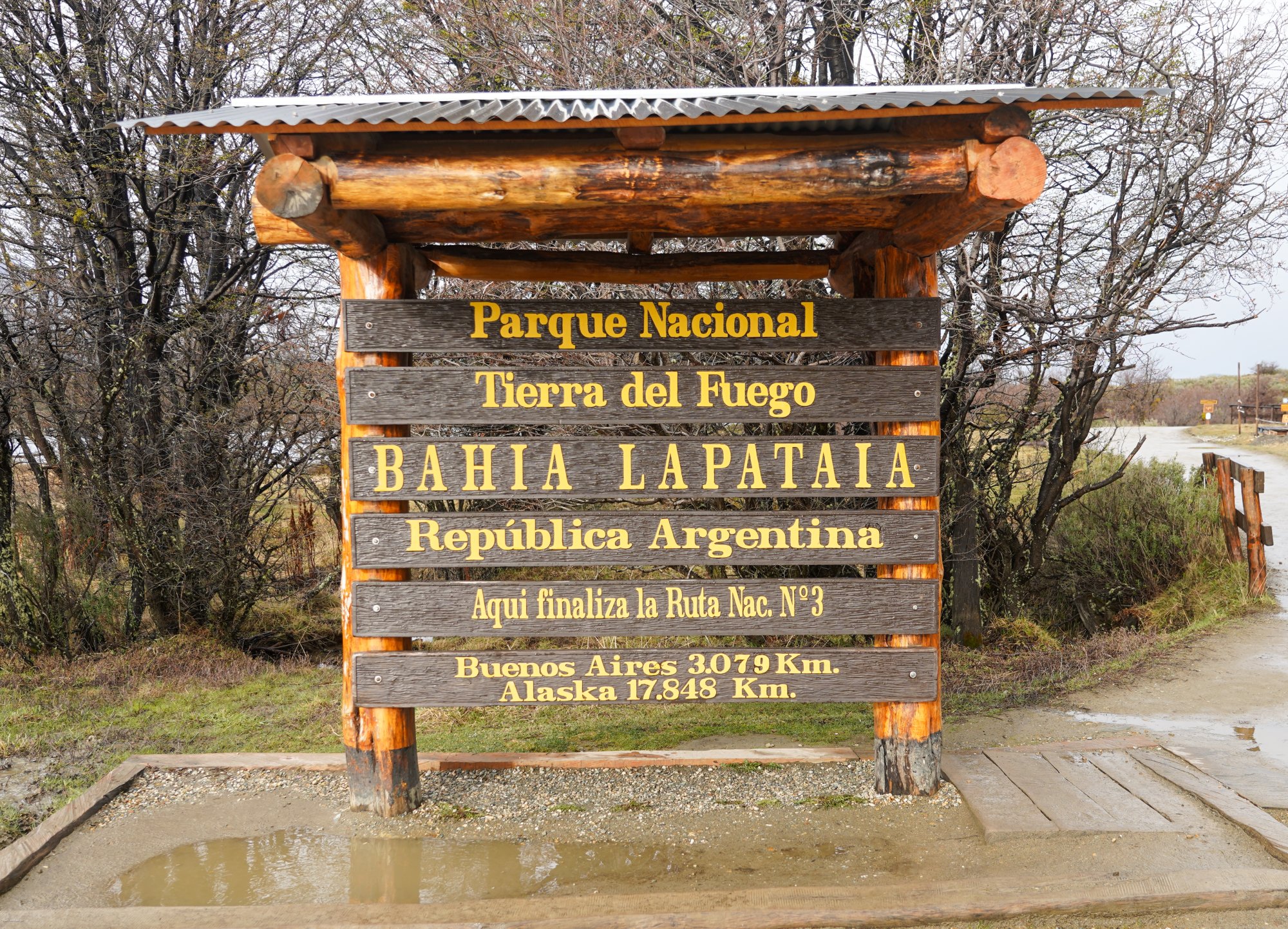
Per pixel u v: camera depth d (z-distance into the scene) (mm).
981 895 3334
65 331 9094
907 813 4211
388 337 4086
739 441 4125
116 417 9336
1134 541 10359
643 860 3830
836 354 7652
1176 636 8047
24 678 7953
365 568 4145
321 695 7430
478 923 3227
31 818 4688
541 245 7391
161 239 9570
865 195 3414
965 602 8984
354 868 3811
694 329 4121
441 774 4855
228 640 9648
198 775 4910
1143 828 3904
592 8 8258
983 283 8062
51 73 8680
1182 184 7773
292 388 9516
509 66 8477
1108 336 7637
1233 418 30094
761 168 3396
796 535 4156
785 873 3670
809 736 5688
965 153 3375
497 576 9602
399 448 4102
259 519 9984
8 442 8812
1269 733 5391
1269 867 3547
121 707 7066
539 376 4086
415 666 4168
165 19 8953
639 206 3578
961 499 8898
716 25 8398
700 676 4191
